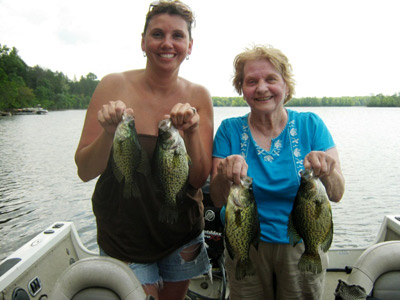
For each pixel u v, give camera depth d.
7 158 20.44
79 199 11.82
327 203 2.10
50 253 2.85
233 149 2.50
